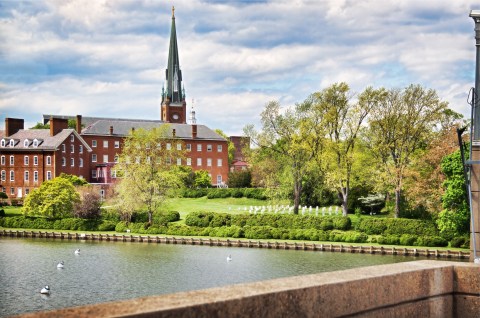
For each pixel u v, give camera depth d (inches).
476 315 402.0
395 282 372.5
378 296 362.3
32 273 2071.9
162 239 2940.5
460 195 2161.7
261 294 304.0
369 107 2989.7
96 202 3523.6
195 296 294.2
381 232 2763.3
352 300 347.6
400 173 2864.2
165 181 3304.6
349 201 3378.4
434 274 397.1
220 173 5979.3
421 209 2918.3
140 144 3373.5
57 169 4842.5
